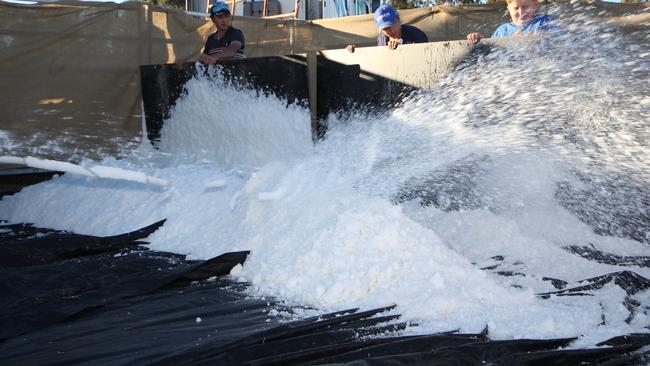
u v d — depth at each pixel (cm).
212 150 592
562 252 366
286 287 338
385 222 347
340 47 846
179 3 1864
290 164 454
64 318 312
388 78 479
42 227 546
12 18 629
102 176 464
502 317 285
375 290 318
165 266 400
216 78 582
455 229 389
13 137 638
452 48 445
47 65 648
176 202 496
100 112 678
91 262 418
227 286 360
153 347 270
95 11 669
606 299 303
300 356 253
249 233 404
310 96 521
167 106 634
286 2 1056
